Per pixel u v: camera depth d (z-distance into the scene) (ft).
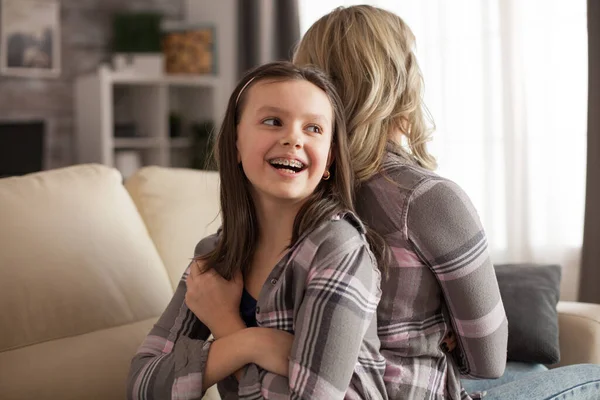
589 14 10.47
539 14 11.39
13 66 17.04
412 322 3.75
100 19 18.11
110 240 5.26
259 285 3.73
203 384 3.55
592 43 10.48
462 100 12.36
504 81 11.70
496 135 12.02
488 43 12.00
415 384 3.69
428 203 3.66
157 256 5.65
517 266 7.52
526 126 11.55
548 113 11.39
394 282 3.70
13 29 17.02
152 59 17.06
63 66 17.71
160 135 17.60
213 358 3.54
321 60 4.14
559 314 7.03
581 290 10.81
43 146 15.90
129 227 5.48
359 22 4.09
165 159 17.81
